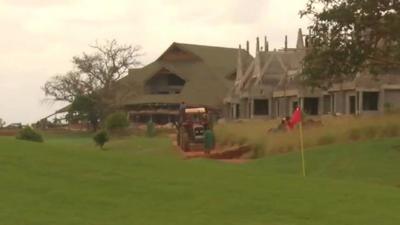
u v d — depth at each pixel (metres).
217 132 85.56
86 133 162.00
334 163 54.81
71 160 30.11
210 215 22.19
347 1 57.66
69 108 179.75
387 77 118.19
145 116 188.25
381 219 22.52
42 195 23.55
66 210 21.78
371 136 67.06
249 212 22.84
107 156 32.31
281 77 153.25
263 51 165.75
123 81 187.75
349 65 60.00
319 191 26.97
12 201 22.39
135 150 93.44
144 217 21.53
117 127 135.75
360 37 58.56
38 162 28.88
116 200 23.64
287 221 21.83
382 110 112.06
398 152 56.09
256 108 154.62
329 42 58.97
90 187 25.28
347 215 22.94
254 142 73.50
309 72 61.03
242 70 180.88
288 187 27.50
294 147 67.94
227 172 30.98
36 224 19.69
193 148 82.81
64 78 185.50
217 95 192.75
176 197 24.52
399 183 45.56
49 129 172.00
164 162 32.50
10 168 27.33
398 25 56.03
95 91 176.62
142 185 26.17
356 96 119.94
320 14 58.78
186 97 190.75
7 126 156.50
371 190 28.23
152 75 199.50
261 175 30.88
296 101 141.38
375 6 56.31
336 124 71.69
